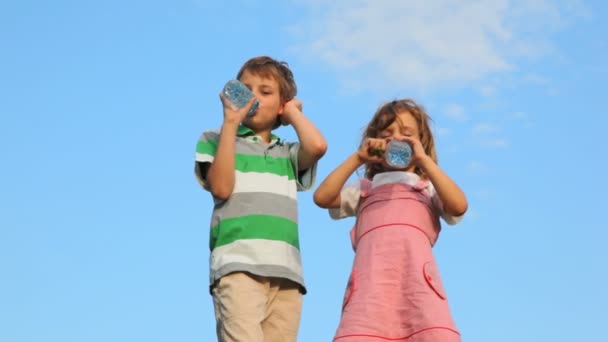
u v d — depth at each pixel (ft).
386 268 13.32
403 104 14.10
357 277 13.39
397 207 13.69
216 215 13.91
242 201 13.85
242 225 13.74
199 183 14.08
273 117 14.35
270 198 13.93
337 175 13.76
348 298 13.35
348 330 13.10
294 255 13.89
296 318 13.83
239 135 14.25
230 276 13.51
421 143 13.98
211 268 13.73
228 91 13.98
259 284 13.58
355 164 13.76
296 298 13.84
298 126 14.26
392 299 13.19
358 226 13.85
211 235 13.96
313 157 14.20
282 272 13.65
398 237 13.47
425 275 13.17
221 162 13.74
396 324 13.09
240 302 13.41
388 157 13.58
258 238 13.70
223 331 13.47
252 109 14.12
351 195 13.97
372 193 13.91
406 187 13.83
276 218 13.87
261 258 13.62
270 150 14.26
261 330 13.46
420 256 13.33
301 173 14.37
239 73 14.52
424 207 13.74
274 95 14.33
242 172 13.99
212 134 14.34
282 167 14.21
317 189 13.89
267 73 14.35
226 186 13.78
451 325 12.94
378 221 13.65
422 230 13.60
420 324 12.94
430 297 13.06
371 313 13.10
